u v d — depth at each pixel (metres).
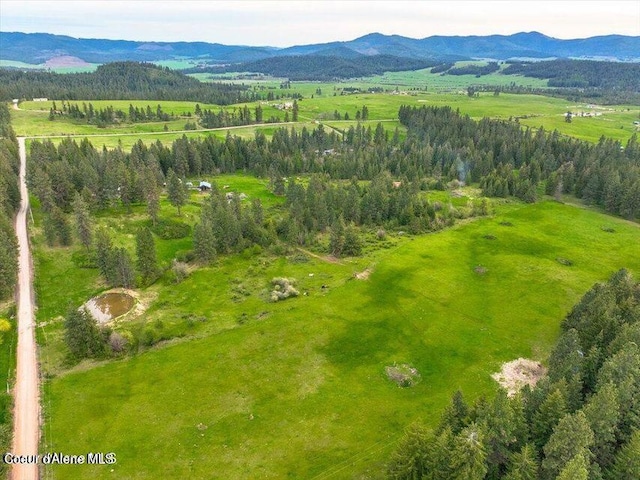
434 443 49.41
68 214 140.50
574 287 105.12
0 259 92.38
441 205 158.25
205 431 63.09
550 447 47.94
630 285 85.88
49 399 67.75
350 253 121.31
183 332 85.50
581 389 59.75
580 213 158.25
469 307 96.69
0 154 158.62
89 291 99.62
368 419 66.00
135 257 115.06
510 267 115.12
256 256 120.06
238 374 74.81
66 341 77.75
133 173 154.38
